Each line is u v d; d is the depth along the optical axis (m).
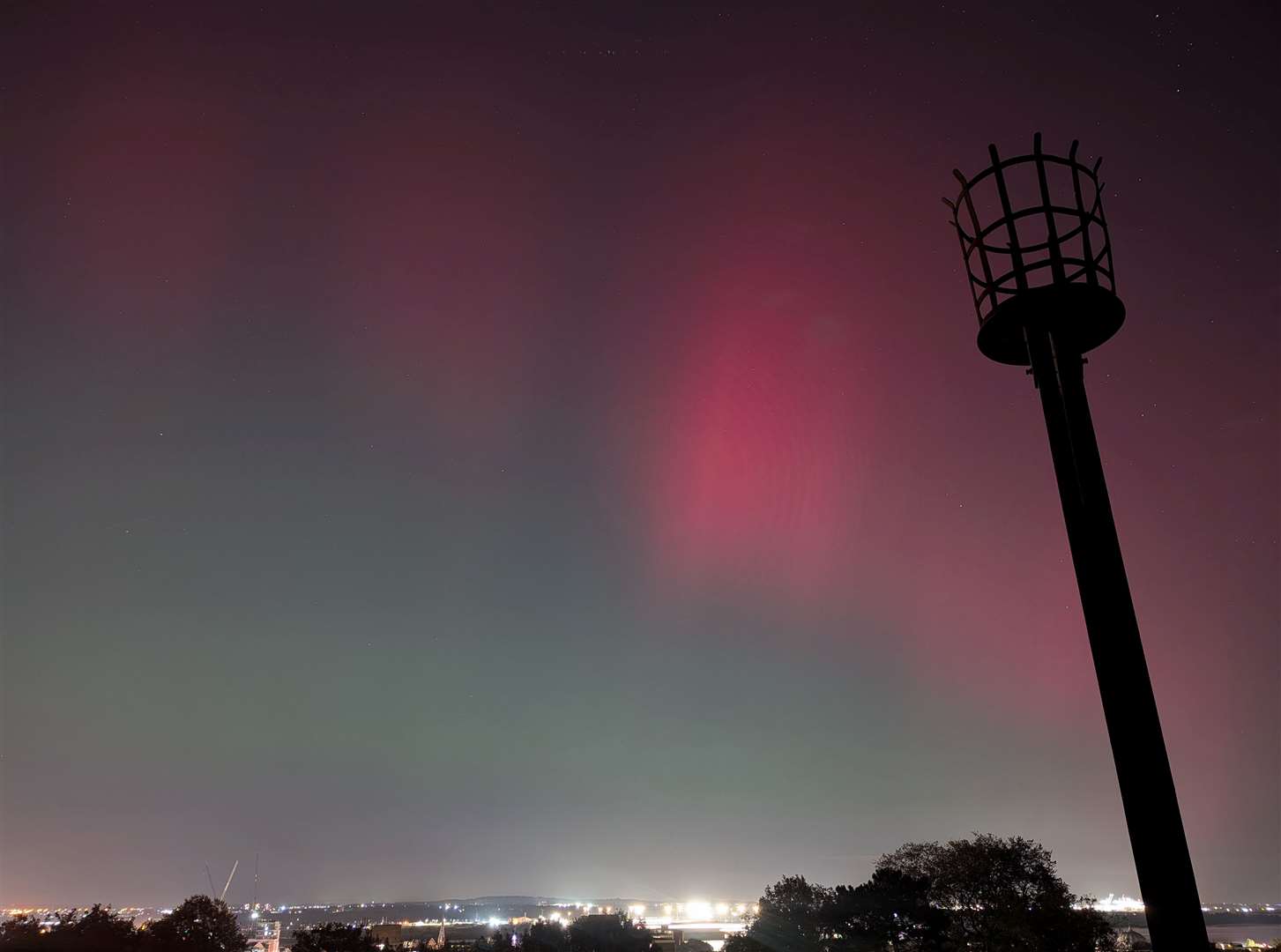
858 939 49.00
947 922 47.62
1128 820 7.31
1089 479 8.12
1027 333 8.82
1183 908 6.91
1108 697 7.60
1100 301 8.57
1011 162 8.97
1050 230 8.70
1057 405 8.48
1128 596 7.79
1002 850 48.59
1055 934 41.97
